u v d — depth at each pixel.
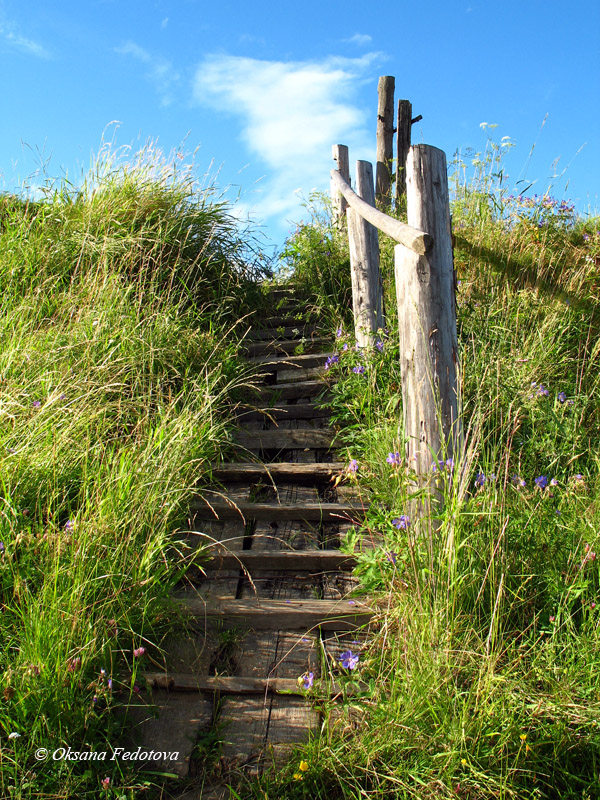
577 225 6.42
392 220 3.39
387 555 2.73
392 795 2.04
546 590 2.55
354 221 5.25
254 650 2.74
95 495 2.98
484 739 2.06
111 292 4.81
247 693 2.51
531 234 5.95
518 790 1.98
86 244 5.38
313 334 5.77
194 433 3.76
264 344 5.51
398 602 2.65
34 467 3.15
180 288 5.56
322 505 3.55
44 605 2.44
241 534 3.46
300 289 6.35
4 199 6.09
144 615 2.61
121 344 4.25
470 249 5.77
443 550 2.56
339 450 4.20
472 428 3.34
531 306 5.06
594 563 2.63
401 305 3.09
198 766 2.24
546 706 2.09
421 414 2.98
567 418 3.90
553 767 2.04
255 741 2.32
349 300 6.16
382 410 4.10
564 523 2.89
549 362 4.55
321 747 2.17
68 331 4.38
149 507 3.00
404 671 2.31
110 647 2.44
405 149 8.95
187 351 4.55
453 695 2.19
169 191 6.08
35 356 4.02
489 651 2.28
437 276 3.00
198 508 3.56
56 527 2.76
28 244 5.38
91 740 2.22
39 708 2.15
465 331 4.50
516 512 2.87
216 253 6.07
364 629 2.81
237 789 2.14
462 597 2.51
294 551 3.23
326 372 4.81
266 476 3.90
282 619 2.85
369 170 5.39
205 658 2.68
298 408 4.66
